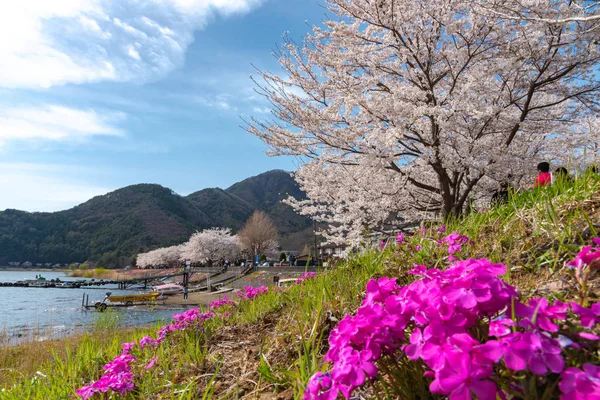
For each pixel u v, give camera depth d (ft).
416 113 28.45
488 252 8.98
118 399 8.30
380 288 4.75
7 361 20.29
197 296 109.29
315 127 32.71
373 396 5.52
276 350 8.94
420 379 4.60
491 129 33.76
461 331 3.48
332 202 41.06
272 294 15.06
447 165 31.55
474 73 32.40
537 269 7.34
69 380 11.55
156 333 13.62
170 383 8.84
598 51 30.91
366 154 31.68
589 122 38.01
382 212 37.58
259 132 35.37
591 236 7.36
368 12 30.58
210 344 11.09
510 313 3.88
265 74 34.14
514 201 11.12
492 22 29.07
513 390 3.35
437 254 10.07
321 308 9.07
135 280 199.41
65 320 67.05
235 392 7.66
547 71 35.29
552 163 34.60
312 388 3.99
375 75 33.32
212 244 263.08
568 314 4.17
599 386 2.73
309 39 34.40
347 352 3.94
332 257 16.08
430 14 30.12
